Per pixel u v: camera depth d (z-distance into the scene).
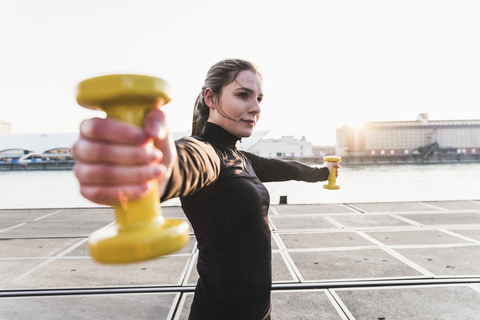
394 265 3.32
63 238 4.68
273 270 3.19
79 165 0.35
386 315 2.33
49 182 29.88
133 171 0.35
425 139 94.25
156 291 2.77
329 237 4.48
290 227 5.13
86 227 5.42
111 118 0.37
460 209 6.68
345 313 2.36
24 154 70.81
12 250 4.06
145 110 0.38
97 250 0.35
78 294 2.73
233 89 0.95
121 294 2.72
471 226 5.10
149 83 0.35
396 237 4.46
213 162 0.73
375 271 3.15
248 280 0.92
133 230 0.38
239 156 1.00
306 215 6.16
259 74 1.02
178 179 0.55
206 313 0.96
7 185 26.20
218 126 0.97
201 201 0.89
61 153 71.44
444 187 20.75
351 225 5.26
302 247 4.00
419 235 4.56
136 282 2.96
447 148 93.44
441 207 6.95
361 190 18.78
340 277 3.00
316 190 18.62
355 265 3.33
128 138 0.34
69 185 26.00
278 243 4.19
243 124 0.97
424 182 25.86
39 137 72.44
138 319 2.32
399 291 2.72
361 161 89.44
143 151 0.35
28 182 29.95
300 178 1.66
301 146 92.31
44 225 5.59
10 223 5.77
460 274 3.06
